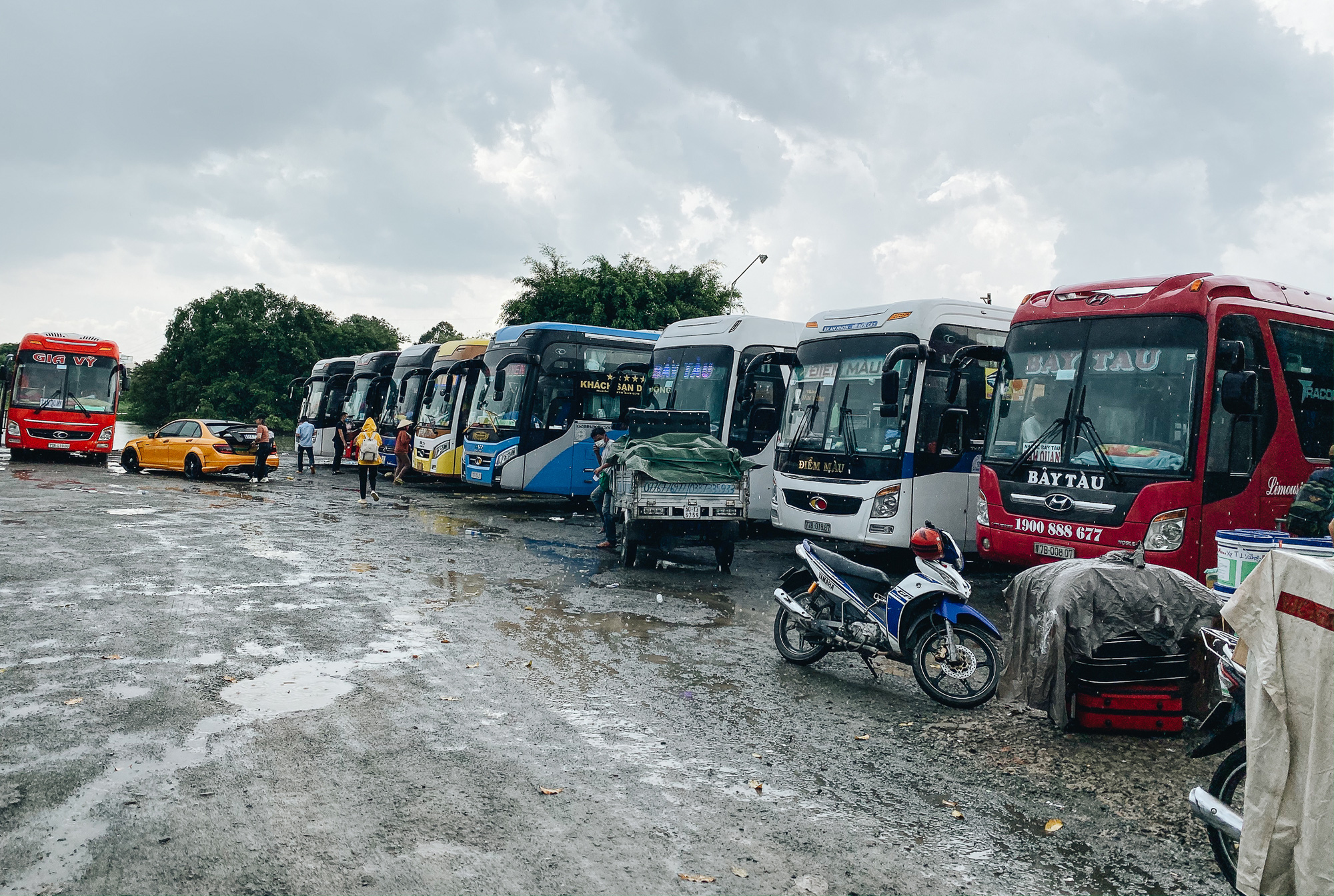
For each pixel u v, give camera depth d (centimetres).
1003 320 1349
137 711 555
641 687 664
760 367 1616
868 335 1327
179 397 8188
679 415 1431
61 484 2075
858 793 487
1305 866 324
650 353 2131
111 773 460
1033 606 612
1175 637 593
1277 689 334
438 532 1512
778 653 787
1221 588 636
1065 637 588
